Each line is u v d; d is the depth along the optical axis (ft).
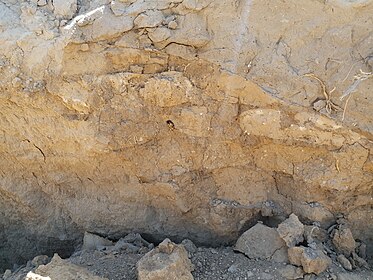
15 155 5.94
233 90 5.21
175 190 5.69
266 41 5.13
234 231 5.83
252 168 5.60
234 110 5.30
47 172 6.01
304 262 5.09
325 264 5.12
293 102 5.10
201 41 5.14
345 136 5.10
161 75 5.28
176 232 6.05
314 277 5.11
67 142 5.73
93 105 5.46
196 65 5.23
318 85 5.06
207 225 5.90
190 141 5.51
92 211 6.08
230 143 5.48
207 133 5.44
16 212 6.35
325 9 5.03
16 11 5.52
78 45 5.29
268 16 5.12
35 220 6.32
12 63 5.45
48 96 5.53
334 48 5.04
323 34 5.07
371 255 5.67
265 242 5.44
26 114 5.69
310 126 5.11
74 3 5.38
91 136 5.58
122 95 5.40
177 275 5.02
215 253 5.63
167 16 5.20
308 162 5.35
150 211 6.00
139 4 5.20
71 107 5.52
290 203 5.61
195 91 5.30
